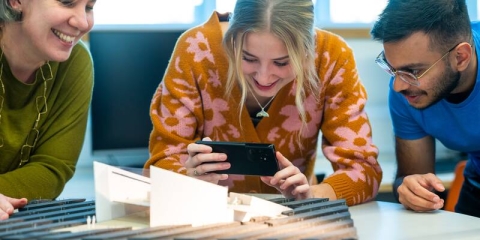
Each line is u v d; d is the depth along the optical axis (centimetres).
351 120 219
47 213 177
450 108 220
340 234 150
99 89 353
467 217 192
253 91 213
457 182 319
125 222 173
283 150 226
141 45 356
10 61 211
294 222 163
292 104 221
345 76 220
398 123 236
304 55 200
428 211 200
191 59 220
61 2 197
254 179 228
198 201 166
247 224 162
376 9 436
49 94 220
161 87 229
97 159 377
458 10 201
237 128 224
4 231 157
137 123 360
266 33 193
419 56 197
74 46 222
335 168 223
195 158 196
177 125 220
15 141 217
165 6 408
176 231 153
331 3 435
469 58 203
